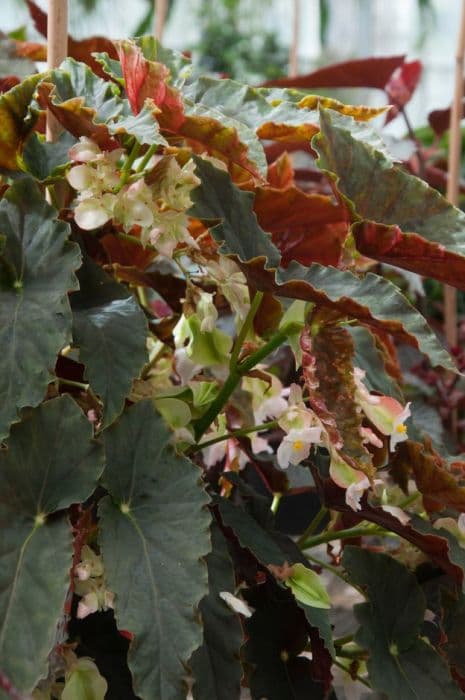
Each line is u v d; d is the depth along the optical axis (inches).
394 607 39.0
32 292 35.2
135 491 35.5
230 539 38.6
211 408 38.6
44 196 37.3
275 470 43.0
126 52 36.9
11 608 33.0
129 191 36.6
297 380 42.9
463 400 64.2
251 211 38.3
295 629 39.1
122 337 35.9
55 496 34.5
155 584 34.2
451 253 36.2
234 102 40.3
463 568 38.1
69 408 34.9
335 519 43.4
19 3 193.6
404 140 69.7
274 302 38.9
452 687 38.3
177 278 42.3
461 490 38.9
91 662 35.6
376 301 36.0
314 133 39.7
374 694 40.3
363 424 39.9
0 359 34.5
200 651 35.5
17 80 46.1
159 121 37.5
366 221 36.7
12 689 32.3
